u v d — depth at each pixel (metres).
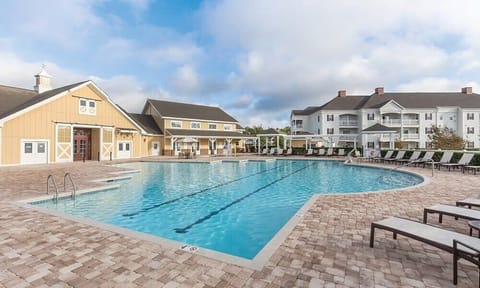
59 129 20.61
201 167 19.72
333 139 41.22
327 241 4.11
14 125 17.91
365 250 3.75
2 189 9.13
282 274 3.06
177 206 8.38
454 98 39.44
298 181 13.40
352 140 41.06
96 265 3.34
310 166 20.58
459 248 2.90
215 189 11.21
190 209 8.05
